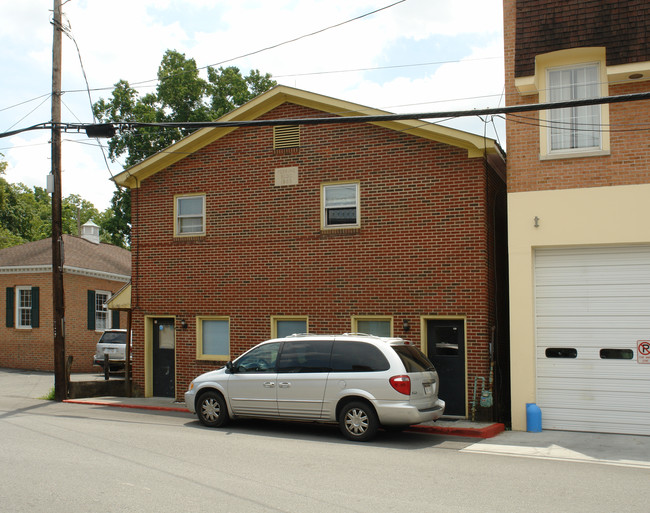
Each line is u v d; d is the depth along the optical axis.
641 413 12.82
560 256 13.66
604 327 13.22
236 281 17.14
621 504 7.36
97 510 6.70
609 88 13.38
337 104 16.14
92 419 14.04
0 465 8.80
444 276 14.83
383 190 15.61
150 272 18.31
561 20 13.59
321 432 12.73
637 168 13.02
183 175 18.05
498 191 16.33
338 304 15.87
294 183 16.62
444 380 14.87
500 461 10.05
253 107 16.98
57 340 17.98
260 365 12.84
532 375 13.43
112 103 33.28
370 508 6.95
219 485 7.84
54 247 18.30
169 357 18.31
